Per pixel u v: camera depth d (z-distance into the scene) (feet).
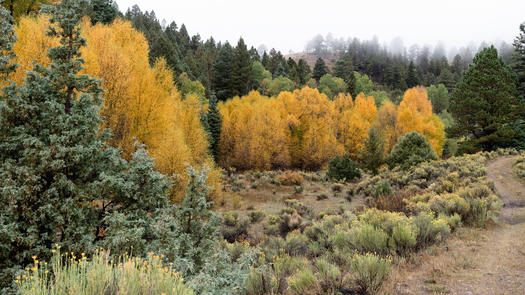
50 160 18.94
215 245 18.94
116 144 59.00
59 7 22.36
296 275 17.93
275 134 140.05
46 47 46.57
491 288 13.60
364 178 92.48
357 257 16.28
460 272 15.72
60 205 19.01
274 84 250.98
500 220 27.84
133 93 63.98
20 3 64.34
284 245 27.32
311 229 34.60
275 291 15.26
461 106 109.29
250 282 15.81
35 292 8.21
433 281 14.79
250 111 165.89
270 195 80.59
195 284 13.42
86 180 22.25
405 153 80.74
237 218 52.08
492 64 107.04
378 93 270.46
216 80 234.58
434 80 396.57
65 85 21.53
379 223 23.67
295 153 153.99
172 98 77.77
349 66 443.32
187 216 18.92
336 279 15.35
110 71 58.18
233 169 126.11
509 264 16.26
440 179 53.67
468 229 24.49
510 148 95.04
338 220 36.32
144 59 77.92
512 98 102.73
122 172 22.67
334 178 91.15
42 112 20.24
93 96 22.84
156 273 10.27
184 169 57.72
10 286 14.90
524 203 37.52
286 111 166.81
